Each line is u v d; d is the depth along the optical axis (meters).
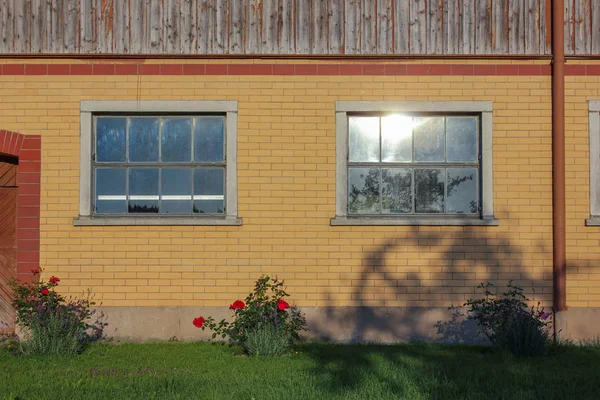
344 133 9.39
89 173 9.33
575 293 9.27
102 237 9.30
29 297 8.79
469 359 8.23
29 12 9.43
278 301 8.43
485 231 9.33
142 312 9.27
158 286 9.28
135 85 9.39
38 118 9.34
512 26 9.48
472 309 8.86
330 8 9.49
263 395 6.46
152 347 8.88
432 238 9.33
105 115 9.50
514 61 9.46
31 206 9.29
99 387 6.77
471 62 9.45
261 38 9.45
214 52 9.43
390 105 9.41
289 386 6.77
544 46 9.45
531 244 9.32
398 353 8.57
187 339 9.27
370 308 9.30
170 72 9.41
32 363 7.89
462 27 9.48
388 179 9.52
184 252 9.30
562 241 9.22
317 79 9.43
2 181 9.62
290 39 9.45
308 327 9.28
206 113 9.48
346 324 9.28
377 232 9.33
